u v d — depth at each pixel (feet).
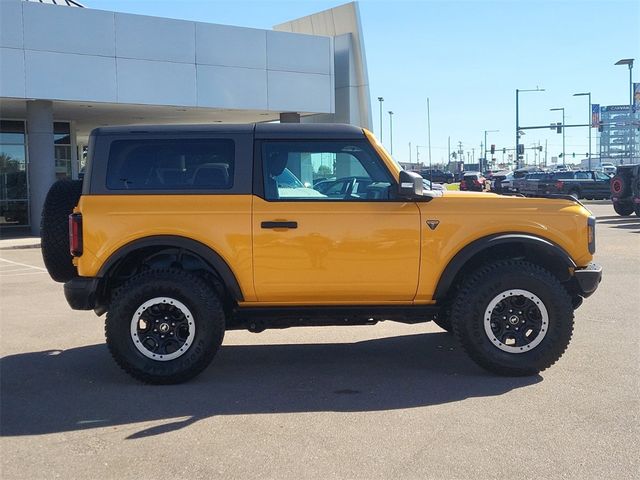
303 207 19.75
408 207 19.92
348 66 90.38
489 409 17.38
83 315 30.58
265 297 19.99
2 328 27.84
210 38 72.08
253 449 14.99
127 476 13.75
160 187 19.94
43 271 46.29
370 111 92.48
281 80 77.15
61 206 21.03
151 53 68.95
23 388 19.75
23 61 63.16
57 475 13.85
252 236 19.61
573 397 18.20
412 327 27.76
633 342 23.99
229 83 73.56
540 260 21.29
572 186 126.52
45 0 78.59
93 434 16.07
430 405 17.80
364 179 20.48
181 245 19.58
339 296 20.06
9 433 16.21
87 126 95.71
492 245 19.94
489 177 176.65
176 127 20.24
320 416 17.10
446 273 20.01
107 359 22.93
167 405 18.11
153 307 19.75
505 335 20.07
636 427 15.96
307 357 23.09
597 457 14.29
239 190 19.88
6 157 81.76
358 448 14.96
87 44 65.82
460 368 21.42
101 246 19.52
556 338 19.89
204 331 19.69
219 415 17.28
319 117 94.38
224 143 20.18
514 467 13.85
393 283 19.95
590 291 20.80
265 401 18.35
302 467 14.02
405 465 14.03
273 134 20.21
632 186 83.20
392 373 20.97
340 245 19.71
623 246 53.26
